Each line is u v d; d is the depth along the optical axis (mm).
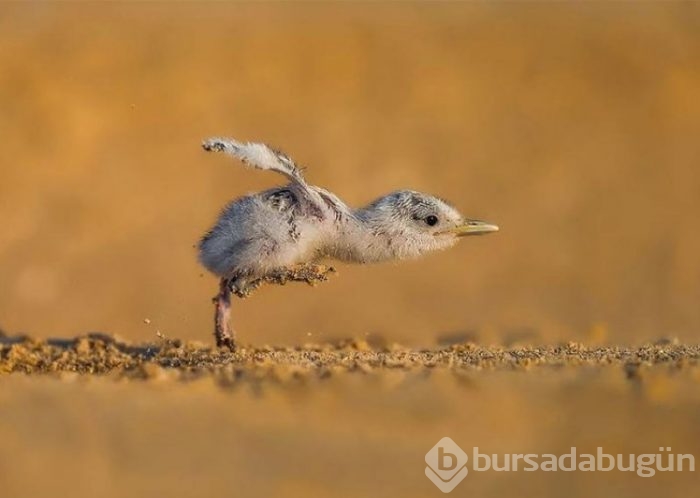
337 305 22062
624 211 27031
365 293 22625
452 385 10039
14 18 34281
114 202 26203
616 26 35344
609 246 25469
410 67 32938
